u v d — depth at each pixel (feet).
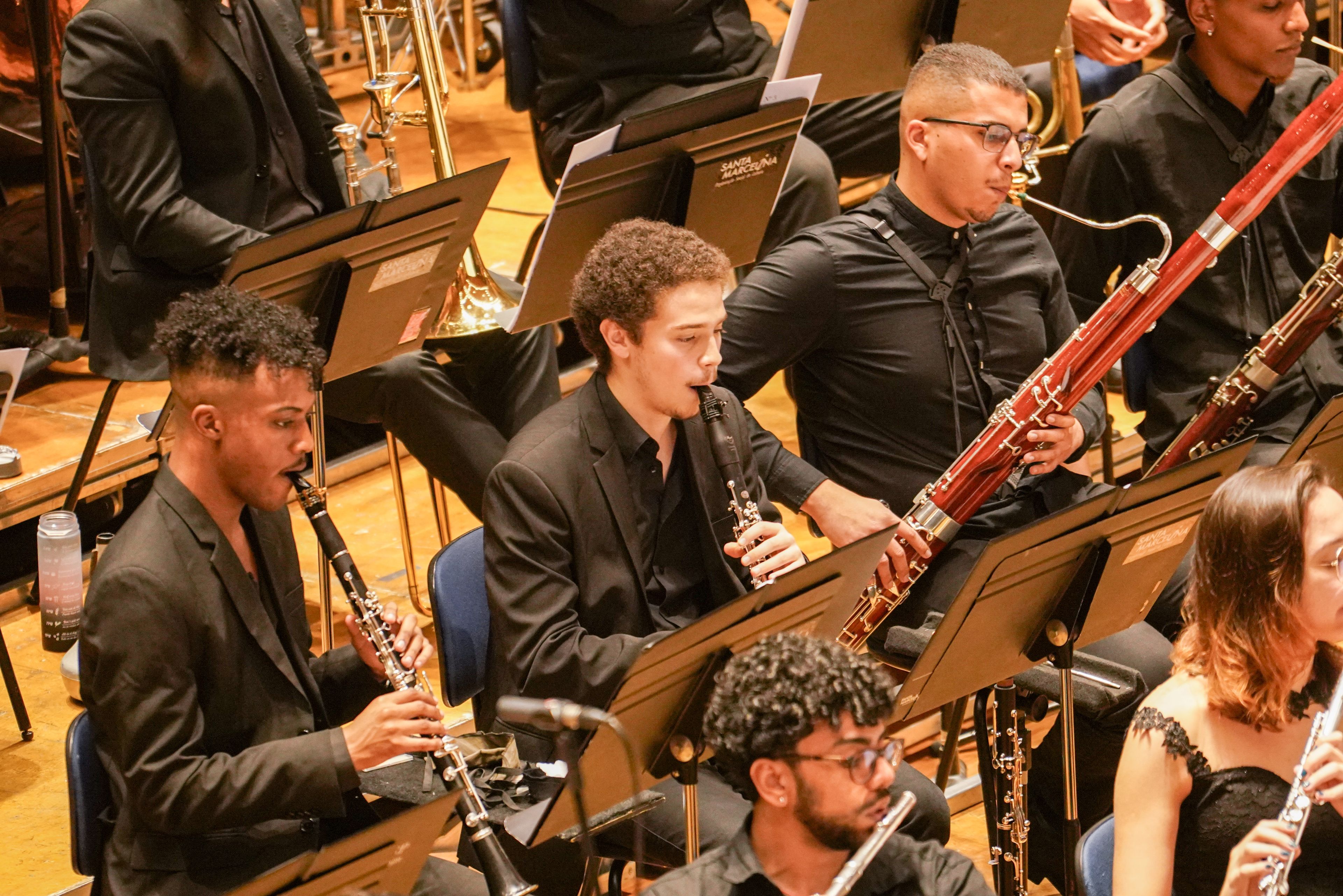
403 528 52.75
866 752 23.73
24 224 65.62
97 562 32.37
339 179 53.98
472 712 48.67
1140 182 50.31
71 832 31.89
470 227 41.83
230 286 37.78
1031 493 43.16
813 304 42.65
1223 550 29.43
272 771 30.25
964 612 30.35
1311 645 29.58
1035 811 40.01
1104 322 40.01
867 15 49.90
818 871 24.76
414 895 32.30
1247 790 29.63
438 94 49.47
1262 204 40.40
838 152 63.98
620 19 57.47
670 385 34.32
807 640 24.58
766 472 42.27
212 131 48.93
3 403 41.73
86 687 30.94
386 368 49.57
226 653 31.27
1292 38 47.83
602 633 35.35
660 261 33.86
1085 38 60.90
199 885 31.07
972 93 40.93
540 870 35.47
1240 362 49.62
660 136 41.78
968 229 43.21
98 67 46.83
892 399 43.24
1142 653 40.65
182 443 31.58
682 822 34.19
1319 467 29.48
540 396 53.36
